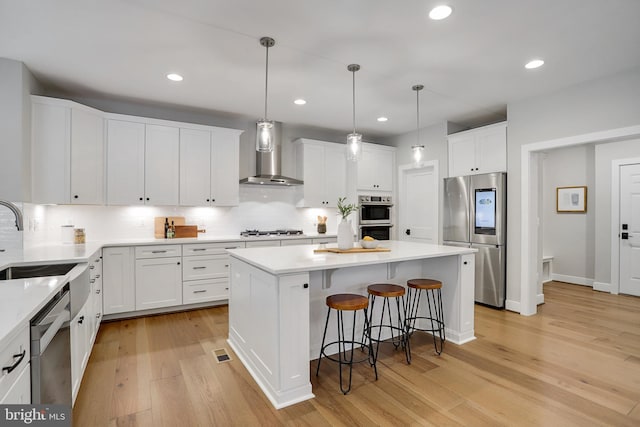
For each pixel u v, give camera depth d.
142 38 2.47
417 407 1.99
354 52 2.71
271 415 1.92
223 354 2.74
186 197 4.09
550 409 1.96
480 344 2.96
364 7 2.10
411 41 2.53
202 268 3.98
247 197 4.82
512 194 3.93
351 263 2.27
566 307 4.12
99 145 3.55
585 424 1.82
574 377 2.34
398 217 5.63
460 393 2.14
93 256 2.73
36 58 2.78
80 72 3.06
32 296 1.43
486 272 4.11
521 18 2.22
